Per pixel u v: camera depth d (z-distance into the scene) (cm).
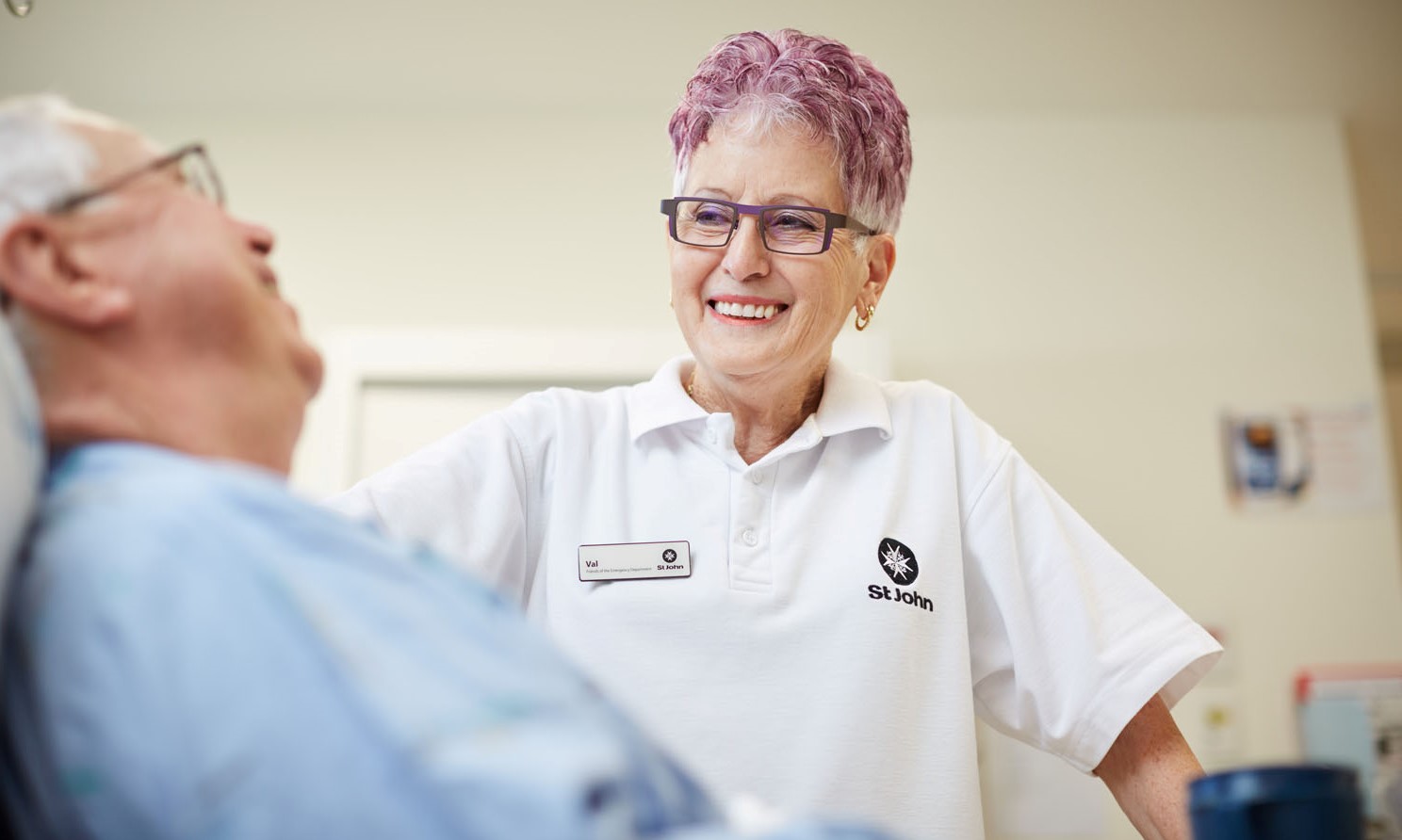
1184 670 132
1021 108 345
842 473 139
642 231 337
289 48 324
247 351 76
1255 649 321
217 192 82
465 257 335
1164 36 327
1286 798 64
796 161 134
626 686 127
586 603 131
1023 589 136
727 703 126
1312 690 318
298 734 53
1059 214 342
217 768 54
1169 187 344
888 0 322
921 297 336
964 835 125
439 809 51
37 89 329
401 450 321
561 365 324
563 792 49
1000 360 333
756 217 133
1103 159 345
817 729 125
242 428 75
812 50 135
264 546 58
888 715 126
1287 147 347
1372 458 331
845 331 320
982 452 141
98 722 56
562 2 318
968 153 344
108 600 58
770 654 127
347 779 52
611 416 143
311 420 321
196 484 61
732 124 135
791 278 132
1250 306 339
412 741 52
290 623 55
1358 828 65
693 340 136
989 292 337
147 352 73
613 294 333
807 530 134
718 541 132
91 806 56
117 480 64
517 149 341
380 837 51
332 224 335
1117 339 336
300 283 332
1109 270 340
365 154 339
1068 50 329
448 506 131
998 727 142
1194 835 68
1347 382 334
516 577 138
